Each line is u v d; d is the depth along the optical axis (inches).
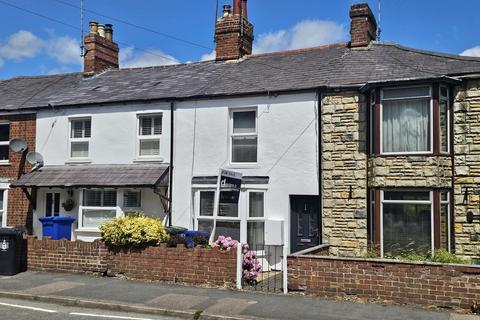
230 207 569.3
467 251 481.4
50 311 367.9
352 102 532.4
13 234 497.4
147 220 491.8
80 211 633.0
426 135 489.7
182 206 594.6
